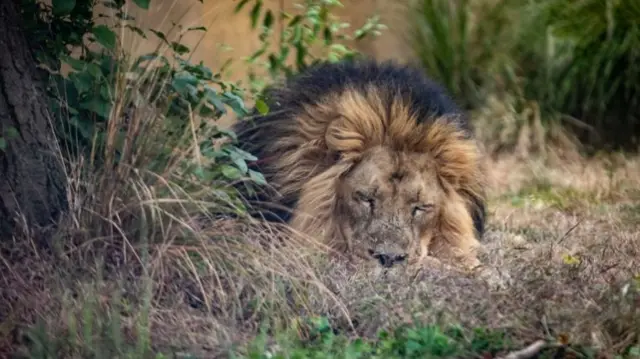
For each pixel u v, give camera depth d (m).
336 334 9.72
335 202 12.05
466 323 9.70
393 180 11.95
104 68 11.24
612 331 9.39
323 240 11.95
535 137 20.70
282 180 12.26
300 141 12.34
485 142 20.58
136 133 10.69
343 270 11.02
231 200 11.22
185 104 11.43
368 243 11.77
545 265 11.42
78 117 11.07
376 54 21.78
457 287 10.64
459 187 12.55
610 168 19.39
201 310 9.83
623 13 21.41
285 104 12.69
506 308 10.02
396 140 12.12
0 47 10.34
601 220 15.16
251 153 12.66
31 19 10.97
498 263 11.78
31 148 10.48
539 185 18.47
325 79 12.73
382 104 12.21
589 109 21.38
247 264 10.16
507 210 16.27
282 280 10.19
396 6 22.19
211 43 19.55
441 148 12.27
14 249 10.01
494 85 21.55
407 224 11.91
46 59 10.99
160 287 9.77
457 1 22.09
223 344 8.92
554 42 21.44
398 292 10.39
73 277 9.74
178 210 10.52
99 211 10.32
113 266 9.93
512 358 8.77
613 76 21.52
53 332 8.84
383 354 8.93
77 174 10.43
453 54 21.66
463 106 21.12
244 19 19.92
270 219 12.18
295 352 8.80
